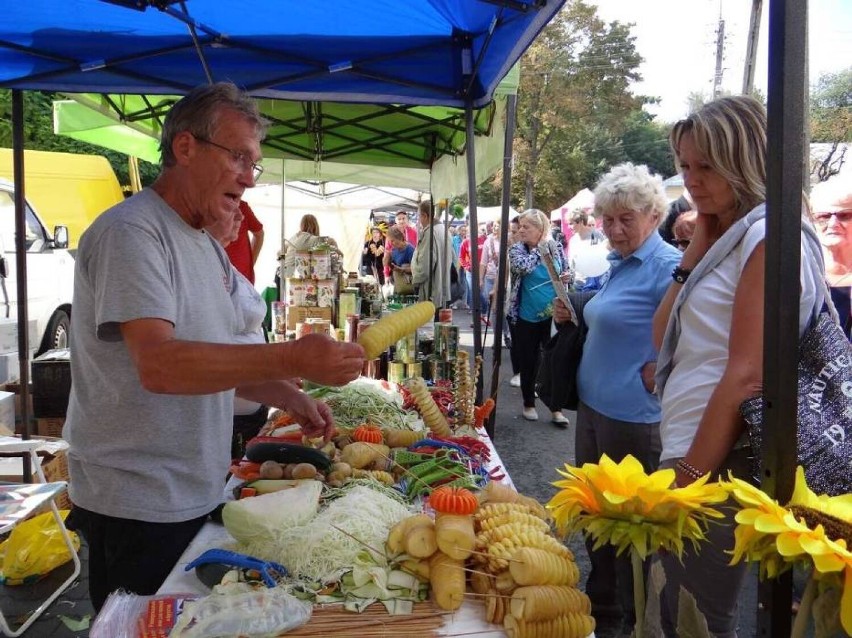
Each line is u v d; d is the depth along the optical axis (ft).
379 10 9.46
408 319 5.41
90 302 5.23
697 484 3.03
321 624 4.19
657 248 8.18
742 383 4.66
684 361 5.51
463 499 4.54
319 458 6.57
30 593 9.90
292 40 10.56
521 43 9.00
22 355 12.16
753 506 2.71
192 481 5.59
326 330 16.17
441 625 4.22
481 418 9.22
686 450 5.26
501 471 7.50
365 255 46.68
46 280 21.53
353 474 6.52
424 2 9.16
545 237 18.83
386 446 7.56
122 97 17.06
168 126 5.42
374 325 5.27
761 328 4.70
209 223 5.68
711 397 4.86
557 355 9.23
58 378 15.33
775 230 3.00
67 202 31.50
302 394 7.14
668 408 5.58
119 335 4.96
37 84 11.34
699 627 3.04
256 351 4.45
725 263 5.23
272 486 5.97
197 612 4.15
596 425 8.52
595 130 120.16
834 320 4.78
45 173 30.78
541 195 116.47
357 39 10.56
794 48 2.90
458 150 21.24
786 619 3.03
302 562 4.68
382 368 13.30
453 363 11.59
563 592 4.17
